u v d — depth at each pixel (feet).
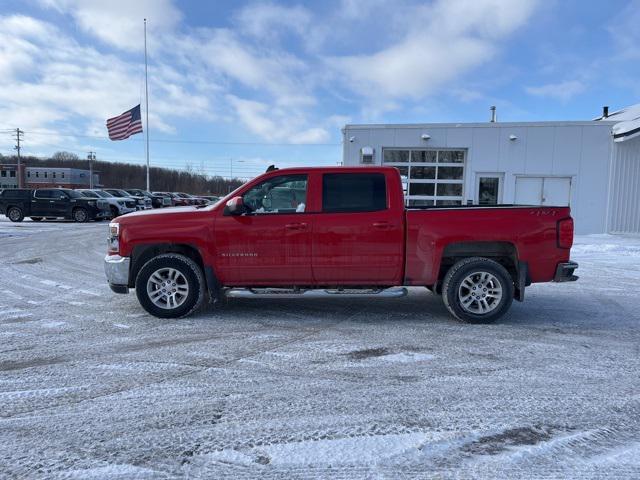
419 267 17.74
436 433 9.48
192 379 12.26
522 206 18.76
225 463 8.43
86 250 41.32
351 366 13.25
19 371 12.75
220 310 19.84
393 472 8.15
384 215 17.60
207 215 17.94
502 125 51.47
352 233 17.57
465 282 17.90
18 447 8.91
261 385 11.88
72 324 17.52
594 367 13.24
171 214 18.13
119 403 10.82
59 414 10.27
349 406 10.71
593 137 50.72
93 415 10.23
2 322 17.79
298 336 16.14
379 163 53.57
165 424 9.84
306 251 17.66
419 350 14.66
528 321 18.33
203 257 17.84
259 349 14.71
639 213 51.39
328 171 17.97
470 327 17.40
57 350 14.52
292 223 17.58
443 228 17.52
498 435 9.41
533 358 13.97
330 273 17.81
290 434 9.44
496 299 17.75
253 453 8.75
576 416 10.24
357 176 17.92
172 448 8.91
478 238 17.43
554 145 51.16
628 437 9.37
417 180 53.42
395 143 52.95
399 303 21.42
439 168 53.16
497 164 51.98
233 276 17.97
